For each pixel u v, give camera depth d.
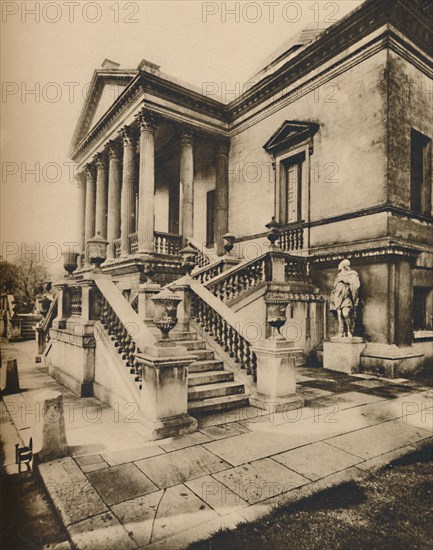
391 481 4.07
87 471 4.17
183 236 15.52
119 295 7.44
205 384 6.92
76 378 7.83
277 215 14.20
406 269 10.41
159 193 21.23
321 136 12.46
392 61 10.66
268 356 6.62
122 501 3.58
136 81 14.30
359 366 10.20
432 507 3.59
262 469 4.28
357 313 10.58
